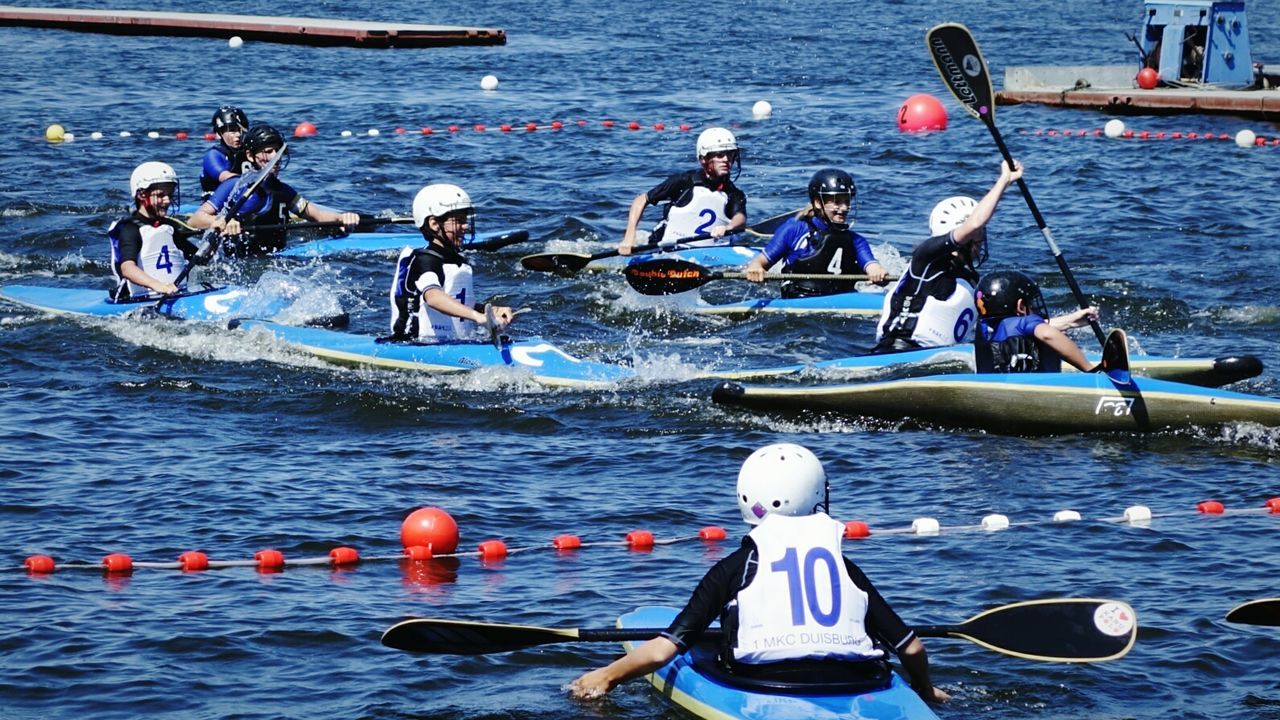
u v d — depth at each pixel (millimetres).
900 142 100312
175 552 32719
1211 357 50938
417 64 140375
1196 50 121688
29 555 32219
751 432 43125
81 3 199625
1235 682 26094
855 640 23641
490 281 63719
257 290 56688
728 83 129875
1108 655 24156
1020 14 194750
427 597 30359
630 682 25984
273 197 66812
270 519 34969
